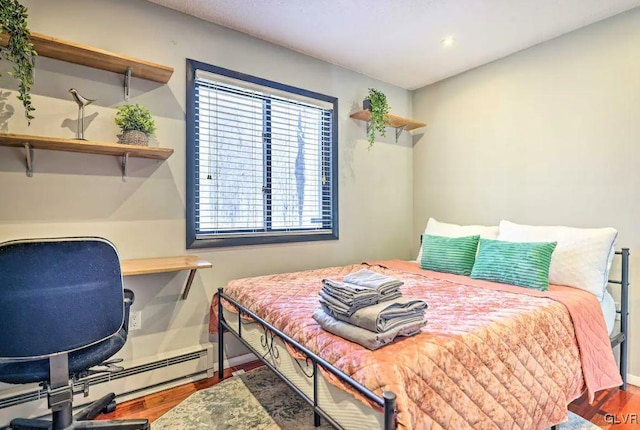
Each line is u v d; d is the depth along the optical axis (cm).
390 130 341
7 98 175
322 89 290
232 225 250
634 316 216
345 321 131
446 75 320
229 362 242
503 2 210
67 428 145
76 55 182
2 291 120
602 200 230
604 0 207
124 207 206
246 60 249
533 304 169
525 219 271
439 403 110
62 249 128
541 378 145
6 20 154
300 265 279
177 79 222
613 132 225
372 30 243
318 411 129
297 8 217
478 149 302
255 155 260
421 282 224
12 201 176
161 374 209
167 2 213
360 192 318
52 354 128
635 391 208
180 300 223
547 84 257
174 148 221
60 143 171
